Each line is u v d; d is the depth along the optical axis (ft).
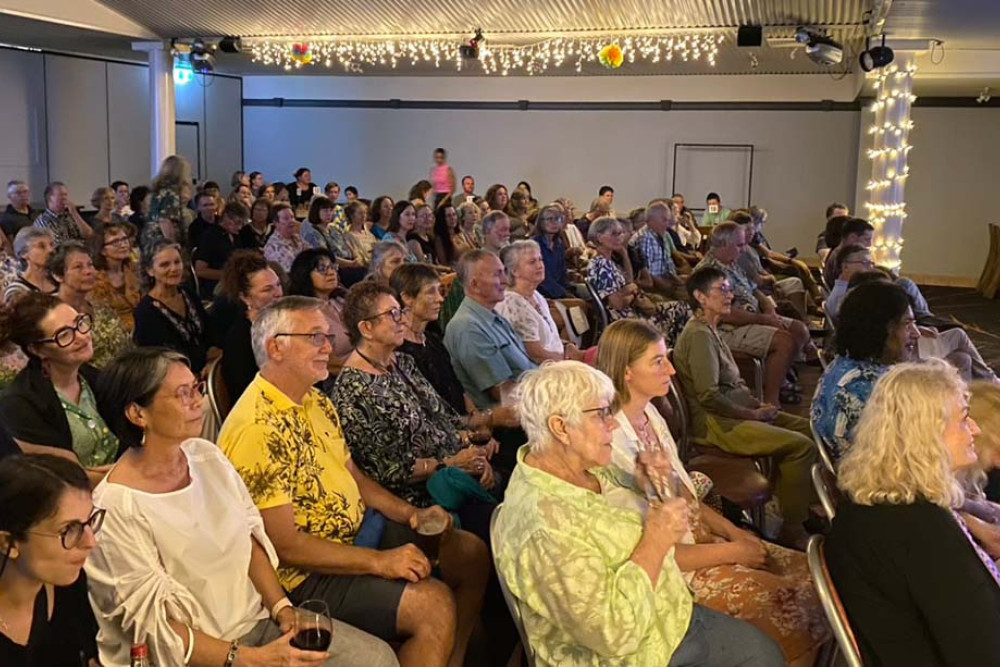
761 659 7.34
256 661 6.56
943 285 43.78
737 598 8.14
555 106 47.44
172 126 36.76
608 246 20.27
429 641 7.58
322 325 8.23
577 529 6.61
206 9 32.01
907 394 6.76
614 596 6.42
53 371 8.79
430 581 7.89
